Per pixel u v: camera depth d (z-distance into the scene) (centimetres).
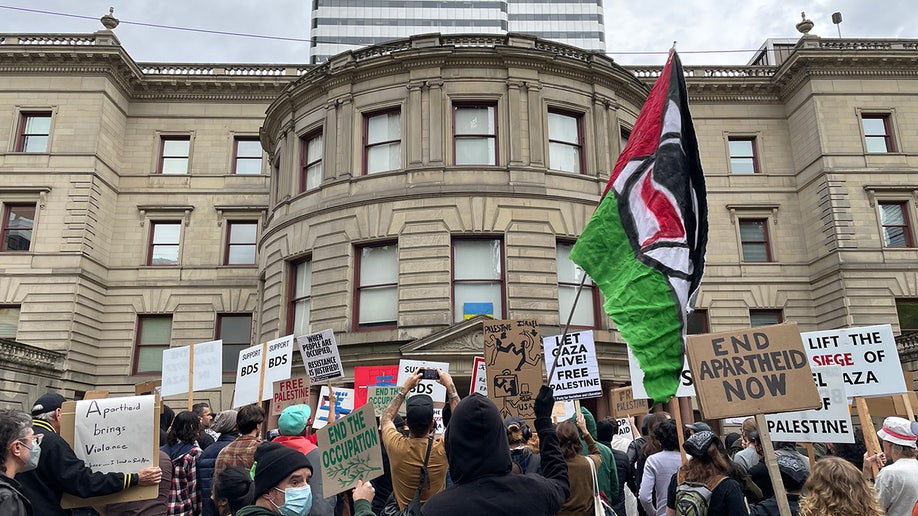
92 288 2906
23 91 2992
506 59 2139
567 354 967
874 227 2906
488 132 2136
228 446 643
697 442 479
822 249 2988
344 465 480
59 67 3020
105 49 2992
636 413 1088
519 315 1911
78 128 2959
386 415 529
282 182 2366
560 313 1989
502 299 1956
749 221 3195
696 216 603
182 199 3153
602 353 1897
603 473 718
